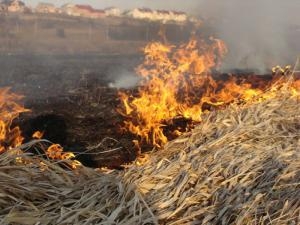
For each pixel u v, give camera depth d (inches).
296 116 169.6
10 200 111.5
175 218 111.5
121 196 115.6
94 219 107.4
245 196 115.6
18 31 612.7
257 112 171.6
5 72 423.8
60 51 596.7
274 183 119.5
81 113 269.4
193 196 116.8
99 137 226.4
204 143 150.6
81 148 210.1
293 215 105.5
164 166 133.5
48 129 237.3
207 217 109.4
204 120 179.5
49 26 648.4
